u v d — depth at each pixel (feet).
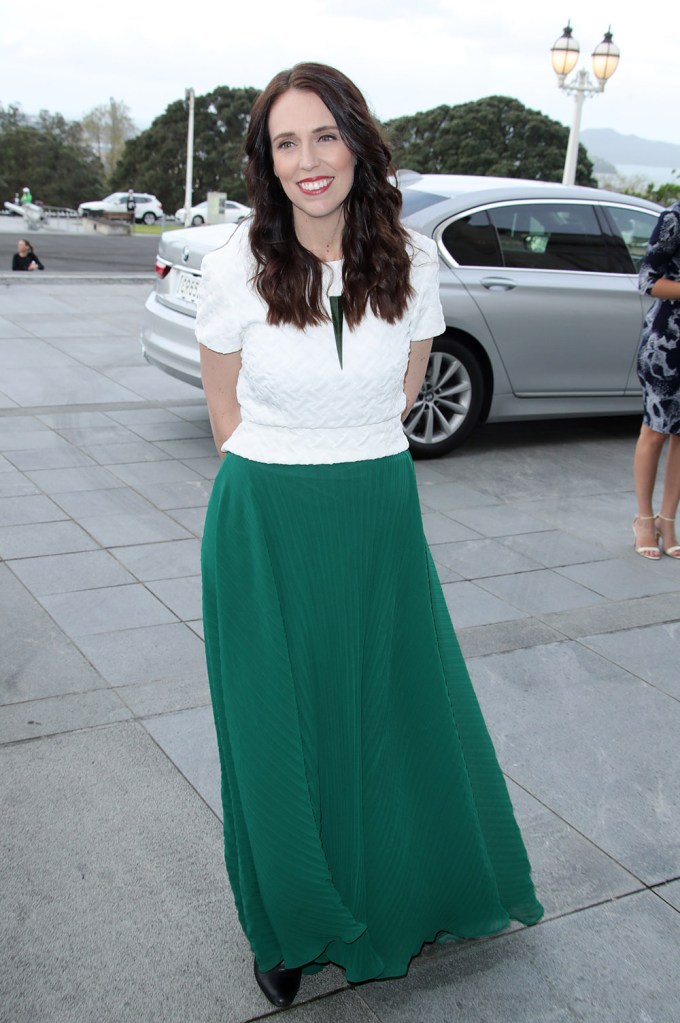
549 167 148.87
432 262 6.56
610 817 9.05
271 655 6.40
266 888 6.57
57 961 7.09
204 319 6.29
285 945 6.70
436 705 6.94
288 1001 6.86
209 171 201.16
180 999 6.85
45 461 18.33
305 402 6.17
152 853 8.20
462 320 19.65
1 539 14.49
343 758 6.81
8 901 7.59
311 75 5.85
